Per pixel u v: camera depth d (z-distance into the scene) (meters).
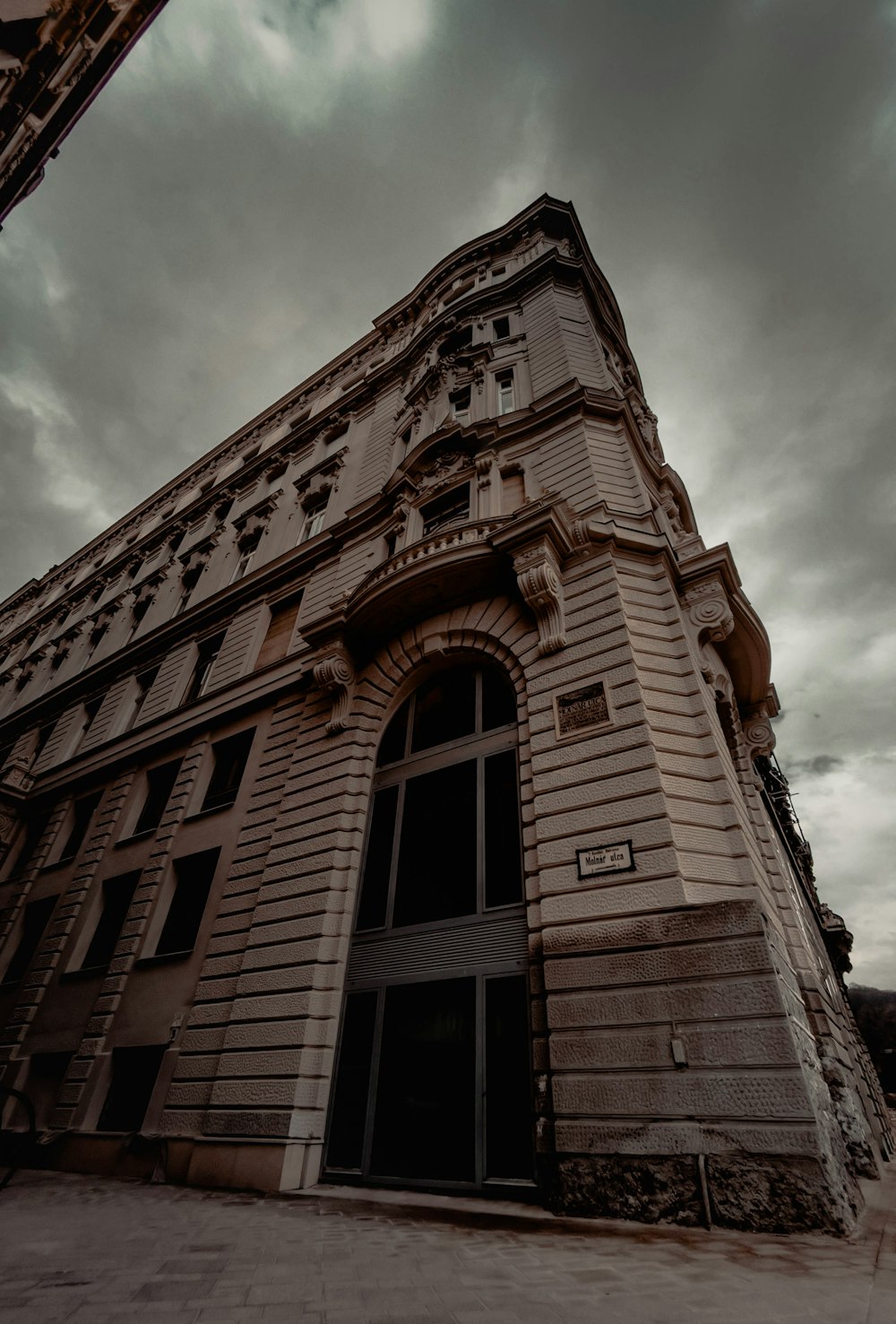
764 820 11.62
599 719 8.68
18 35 6.30
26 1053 12.48
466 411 17.48
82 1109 10.51
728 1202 5.32
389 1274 3.97
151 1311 3.25
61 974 13.42
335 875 9.91
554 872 7.77
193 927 11.90
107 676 21.84
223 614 19.23
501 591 11.23
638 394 20.02
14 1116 11.76
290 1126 7.91
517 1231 5.30
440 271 24.05
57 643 28.73
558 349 16.64
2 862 18.06
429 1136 7.44
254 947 10.00
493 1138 7.02
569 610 10.23
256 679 14.97
